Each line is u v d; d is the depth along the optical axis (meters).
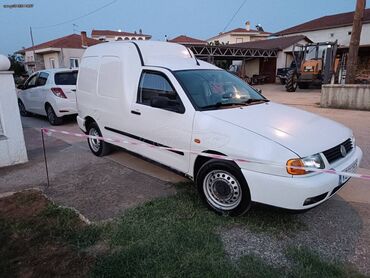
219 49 23.55
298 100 15.02
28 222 3.40
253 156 3.11
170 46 5.07
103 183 4.56
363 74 23.19
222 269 2.61
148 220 3.38
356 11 12.22
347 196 4.00
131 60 4.68
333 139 3.35
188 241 2.98
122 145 4.99
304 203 2.95
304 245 2.97
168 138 4.02
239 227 3.28
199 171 3.62
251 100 4.32
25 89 10.21
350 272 2.59
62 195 4.18
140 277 2.53
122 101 4.75
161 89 4.18
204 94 3.99
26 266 2.71
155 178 4.71
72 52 30.75
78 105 6.10
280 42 28.44
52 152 6.24
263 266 2.65
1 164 5.37
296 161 2.93
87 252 2.88
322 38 28.58
